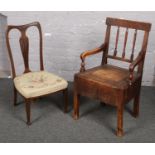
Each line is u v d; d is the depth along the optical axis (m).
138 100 2.66
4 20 3.42
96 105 2.96
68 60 3.42
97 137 2.44
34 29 3.29
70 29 3.27
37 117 2.71
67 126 2.58
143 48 2.49
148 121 2.69
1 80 3.49
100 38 3.27
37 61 3.45
